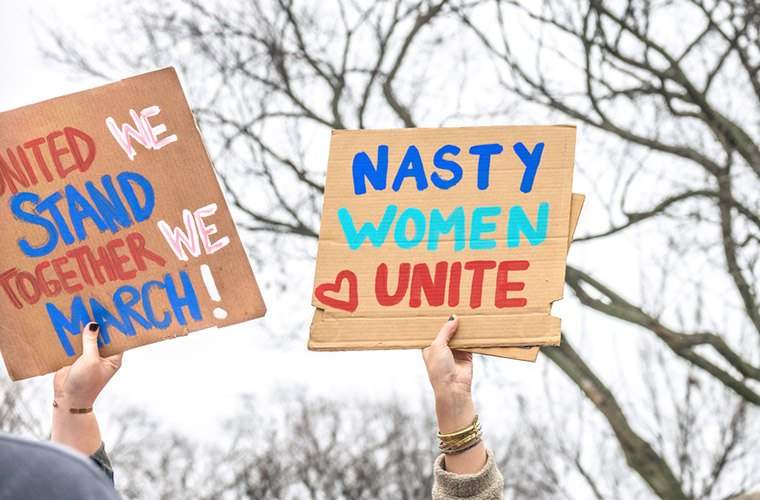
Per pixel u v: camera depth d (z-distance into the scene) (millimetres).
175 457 29141
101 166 4430
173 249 4406
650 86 15117
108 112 4434
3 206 4434
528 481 24375
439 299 4441
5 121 4430
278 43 15711
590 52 15055
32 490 2289
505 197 4516
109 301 4398
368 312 4449
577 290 15070
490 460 3971
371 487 29156
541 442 19078
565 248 4473
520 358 4391
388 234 4500
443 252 4480
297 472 29422
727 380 14594
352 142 4555
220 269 4402
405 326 4430
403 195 4527
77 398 4117
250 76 15734
